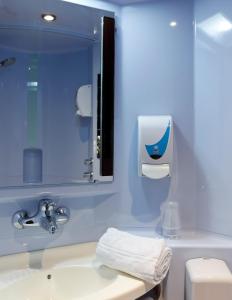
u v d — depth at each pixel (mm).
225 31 1200
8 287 977
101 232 1274
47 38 1207
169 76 1287
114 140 1274
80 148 1227
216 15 1224
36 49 1202
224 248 1095
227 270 1020
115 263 979
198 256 1101
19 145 1161
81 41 1237
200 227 1274
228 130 1196
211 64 1245
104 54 1231
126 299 874
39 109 1202
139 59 1287
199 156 1278
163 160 1203
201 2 1268
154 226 1281
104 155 1240
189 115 1289
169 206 1224
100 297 846
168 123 1216
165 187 1281
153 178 1223
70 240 1224
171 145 1211
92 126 1239
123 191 1284
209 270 1011
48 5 1167
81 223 1242
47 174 1173
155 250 952
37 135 1187
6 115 1154
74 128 1228
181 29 1284
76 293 1049
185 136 1287
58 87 1228
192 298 980
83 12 1217
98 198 1268
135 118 1285
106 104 1237
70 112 1229
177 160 1282
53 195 1168
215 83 1233
